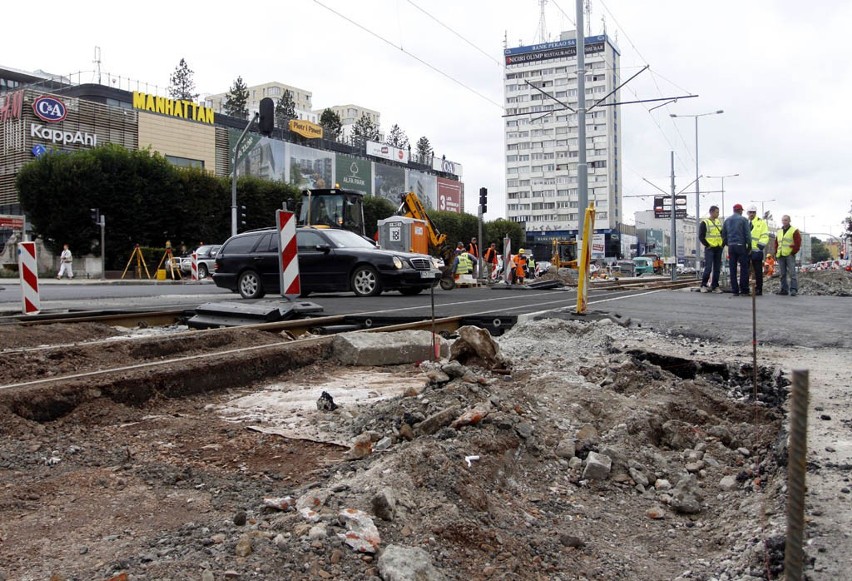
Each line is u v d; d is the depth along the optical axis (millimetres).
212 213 47156
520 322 10180
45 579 2865
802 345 8477
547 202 131000
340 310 12320
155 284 31578
